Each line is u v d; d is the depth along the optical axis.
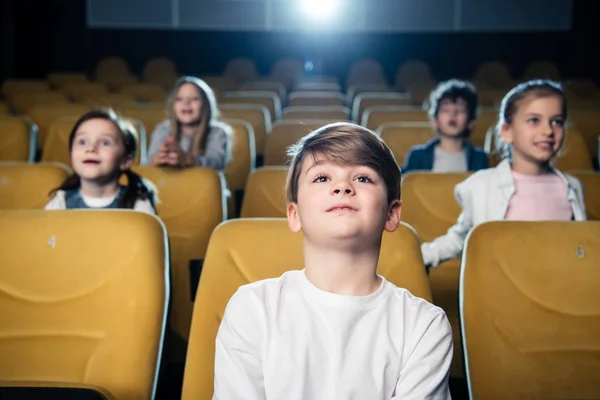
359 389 1.40
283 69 13.18
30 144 4.83
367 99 7.57
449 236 2.61
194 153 4.27
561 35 13.66
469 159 3.88
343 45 13.88
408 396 1.41
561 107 2.51
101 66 13.23
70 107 6.14
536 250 2.03
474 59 13.85
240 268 1.94
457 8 13.75
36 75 13.75
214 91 8.39
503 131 2.61
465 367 2.02
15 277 1.99
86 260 1.98
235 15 13.92
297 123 5.18
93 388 1.65
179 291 2.99
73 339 1.95
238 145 4.78
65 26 13.90
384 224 1.42
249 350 1.45
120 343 1.93
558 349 1.99
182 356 2.95
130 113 5.97
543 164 2.56
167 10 13.97
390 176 1.42
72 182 2.76
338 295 1.43
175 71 13.42
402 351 1.43
